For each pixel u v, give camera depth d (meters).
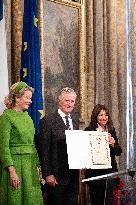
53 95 6.79
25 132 4.32
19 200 4.21
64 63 6.98
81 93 7.11
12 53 6.16
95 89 7.30
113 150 5.31
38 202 4.34
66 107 4.70
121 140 7.65
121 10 7.87
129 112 7.92
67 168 4.56
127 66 7.97
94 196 5.29
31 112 5.80
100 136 4.73
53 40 6.85
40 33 6.57
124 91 7.78
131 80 7.95
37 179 4.42
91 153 4.59
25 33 5.90
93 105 7.22
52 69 6.80
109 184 5.08
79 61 7.18
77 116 7.05
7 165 4.11
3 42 5.41
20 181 4.23
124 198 6.18
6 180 4.23
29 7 5.92
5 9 6.05
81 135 4.60
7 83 5.38
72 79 7.08
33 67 5.84
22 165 4.27
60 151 4.56
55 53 6.86
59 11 6.97
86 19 7.34
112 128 5.41
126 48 7.95
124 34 7.89
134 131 7.86
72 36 7.14
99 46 7.36
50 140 4.54
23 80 5.82
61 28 6.98
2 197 4.23
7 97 4.49
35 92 5.84
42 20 6.64
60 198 4.47
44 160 4.43
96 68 7.31
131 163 7.84
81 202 6.73
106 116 5.32
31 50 5.85
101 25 7.42
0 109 5.25
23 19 5.95
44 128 4.54
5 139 4.19
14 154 4.26
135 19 8.08
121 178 7.58
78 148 4.53
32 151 4.39
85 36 7.32
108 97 7.48
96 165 4.58
